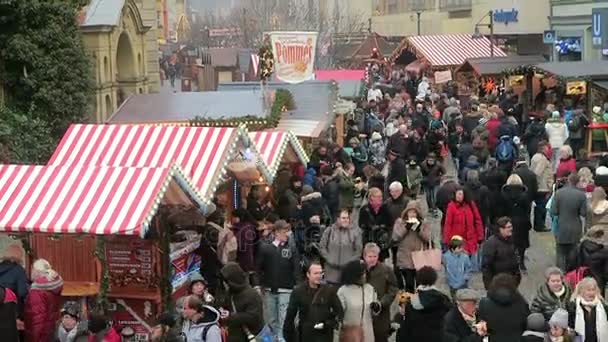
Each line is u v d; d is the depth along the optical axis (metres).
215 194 17.84
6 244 20.38
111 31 35.62
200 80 69.50
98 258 14.47
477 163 23.33
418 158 28.69
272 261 15.13
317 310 12.34
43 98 32.22
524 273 19.31
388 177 24.41
